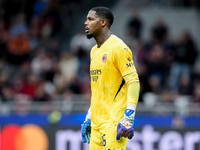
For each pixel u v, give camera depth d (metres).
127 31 54.44
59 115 38.12
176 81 48.00
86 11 61.78
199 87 40.66
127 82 18.52
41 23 57.88
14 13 59.41
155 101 39.56
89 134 20.86
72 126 37.53
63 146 37.19
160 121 37.06
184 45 48.84
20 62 53.06
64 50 57.38
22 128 38.00
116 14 60.06
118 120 18.75
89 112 20.73
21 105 38.69
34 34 57.03
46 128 37.69
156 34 52.12
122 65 18.55
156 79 45.22
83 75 49.00
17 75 49.81
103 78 19.02
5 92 42.41
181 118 37.03
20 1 59.78
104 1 62.22
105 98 19.03
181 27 58.28
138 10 59.28
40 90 41.69
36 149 37.53
